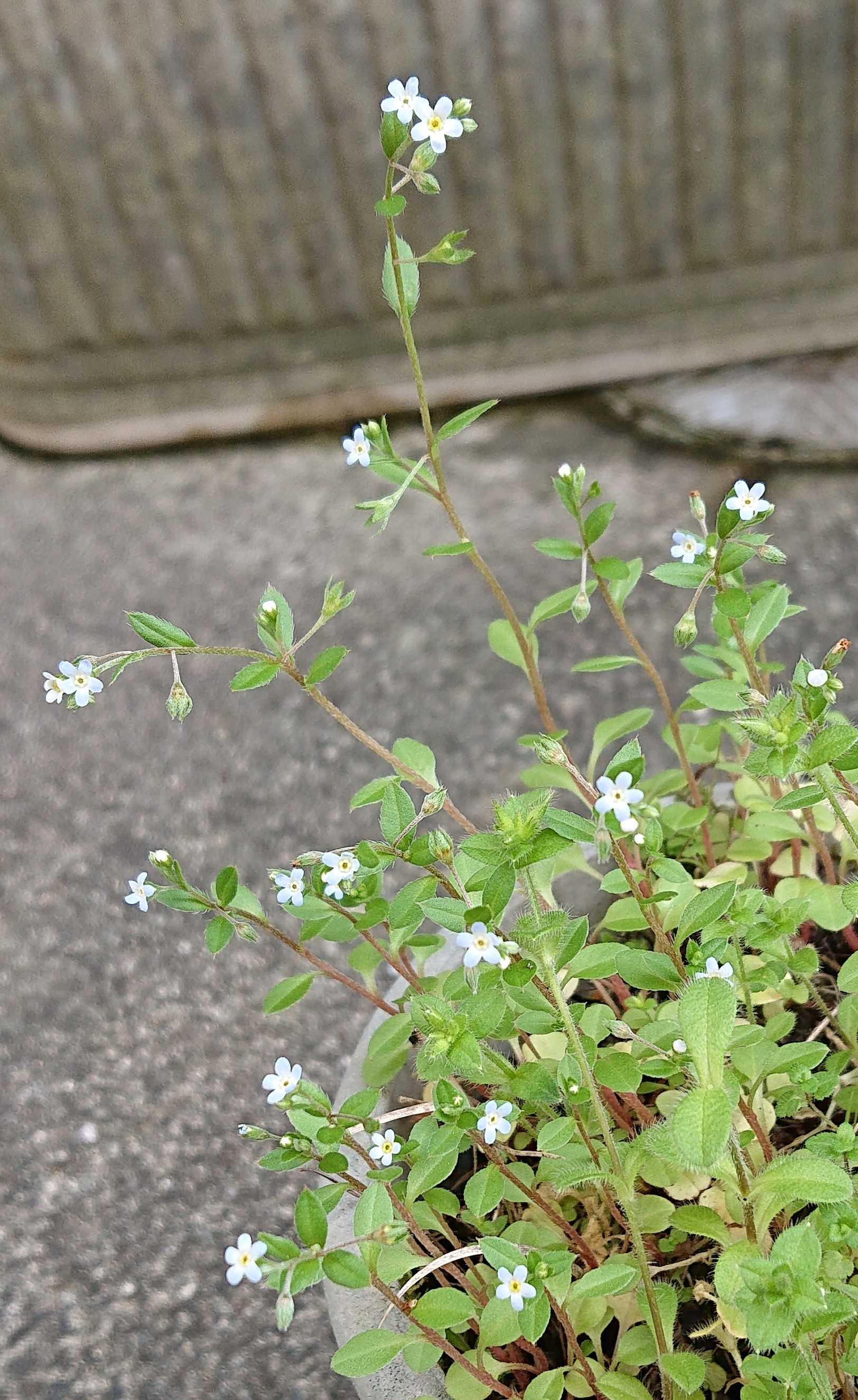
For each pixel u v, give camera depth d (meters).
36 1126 0.27
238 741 0.34
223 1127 0.27
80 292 0.41
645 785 0.20
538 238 0.39
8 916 0.31
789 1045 0.15
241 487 0.42
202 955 0.30
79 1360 0.24
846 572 0.35
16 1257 0.25
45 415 0.44
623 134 0.38
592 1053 0.14
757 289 0.40
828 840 0.19
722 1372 0.16
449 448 0.42
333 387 0.42
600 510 0.17
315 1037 0.28
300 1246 0.24
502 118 0.37
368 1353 0.14
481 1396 0.14
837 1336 0.14
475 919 0.13
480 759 0.32
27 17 0.36
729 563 0.15
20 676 0.37
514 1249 0.13
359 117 0.38
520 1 0.36
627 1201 0.13
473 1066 0.13
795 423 0.39
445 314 0.41
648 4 0.36
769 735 0.13
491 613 0.36
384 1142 0.14
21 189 0.39
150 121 0.38
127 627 0.38
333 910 0.16
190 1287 0.25
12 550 0.41
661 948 0.16
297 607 0.38
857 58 0.36
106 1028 0.29
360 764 0.33
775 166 0.38
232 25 0.36
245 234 0.40
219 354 0.42
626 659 0.19
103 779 0.34
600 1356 0.15
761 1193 0.13
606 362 0.41
